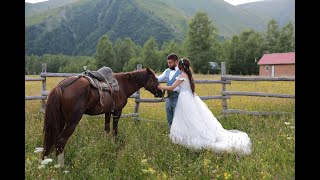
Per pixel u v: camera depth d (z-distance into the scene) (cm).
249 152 569
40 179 412
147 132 698
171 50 7112
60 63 8925
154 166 503
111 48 7775
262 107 980
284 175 449
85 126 720
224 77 904
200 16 6688
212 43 6706
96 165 493
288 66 5347
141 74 688
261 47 7100
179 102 632
